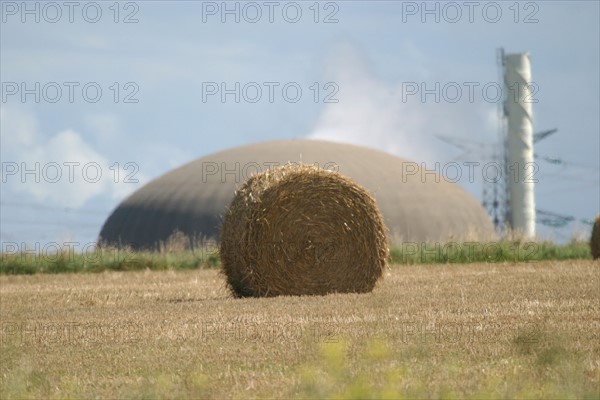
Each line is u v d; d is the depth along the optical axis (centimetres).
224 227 7850
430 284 8106
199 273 10675
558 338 4306
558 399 3362
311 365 4053
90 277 10294
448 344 4609
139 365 4344
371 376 3800
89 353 4712
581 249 12188
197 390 3709
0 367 4378
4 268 11212
